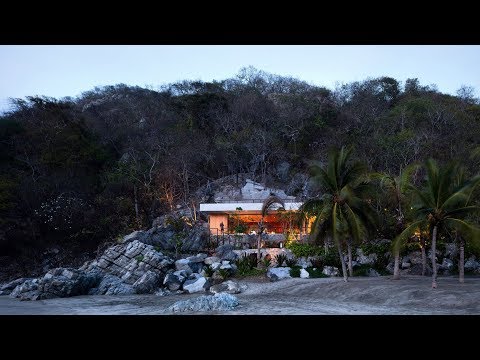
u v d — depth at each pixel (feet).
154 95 283.59
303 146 219.00
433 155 176.86
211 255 131.34
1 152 181.57
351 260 109.40
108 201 176.76
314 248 124.57
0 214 159.12
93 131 221.66
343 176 97.96
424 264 113.39
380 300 79.25
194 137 210.38
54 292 104.01
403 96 264.31
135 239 132.87
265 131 211.82
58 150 187.73
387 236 125.80
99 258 134.92
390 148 178.91
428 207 84.94
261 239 138.41
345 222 93.50
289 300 87.25
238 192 192.13
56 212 168.04
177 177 190.08
